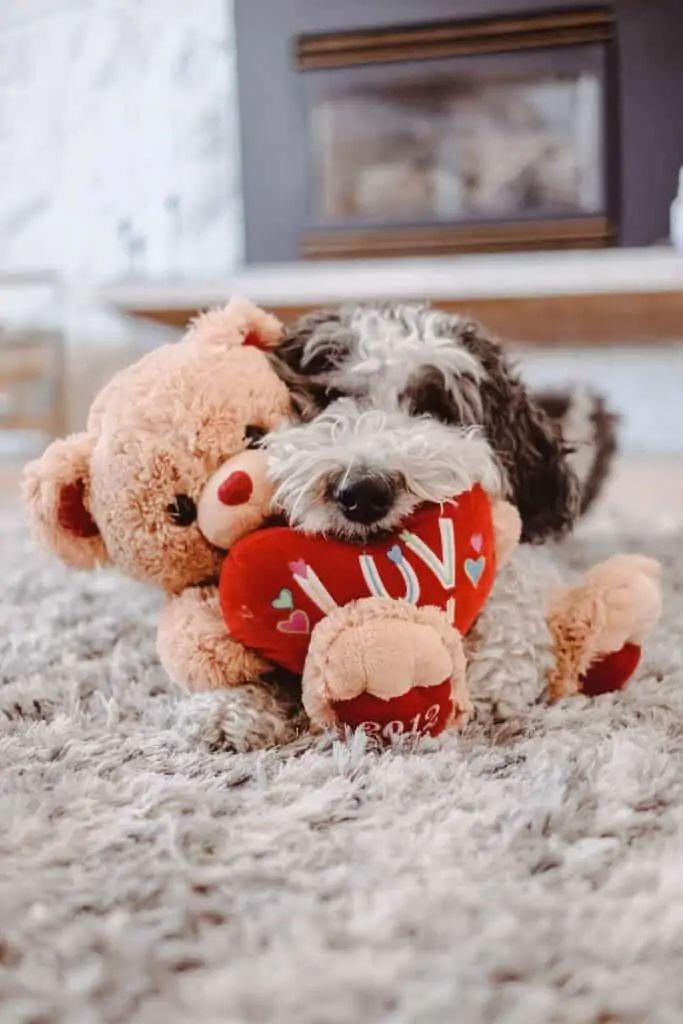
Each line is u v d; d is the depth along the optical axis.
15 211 3.51
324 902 0.51
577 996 0.44
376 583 0.70
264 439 0.76
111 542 0.77
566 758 0.68
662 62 2.87
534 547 1.05
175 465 0.74
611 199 2.96
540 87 3.03
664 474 2.70
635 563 0.83
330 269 2.93
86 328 3.47
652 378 3.26
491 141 3.11
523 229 3.01
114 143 3.41
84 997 0.44
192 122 3.34
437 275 2.83
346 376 0.82
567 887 0.52
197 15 3.28
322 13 3.06
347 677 0.66
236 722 0.71
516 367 0.95
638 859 0.55
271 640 0.72
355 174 3.20
